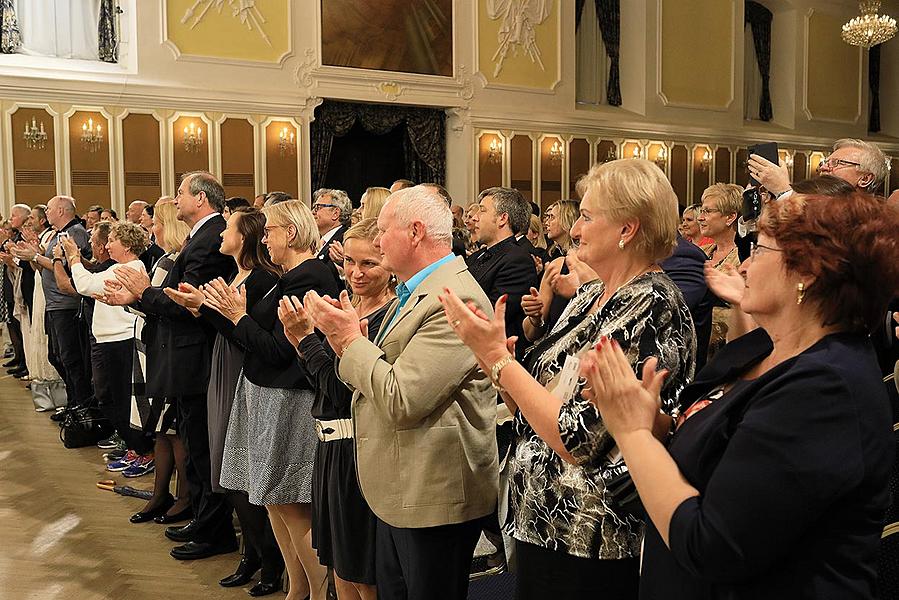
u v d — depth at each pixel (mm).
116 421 5043
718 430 1153
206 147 11477
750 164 2463
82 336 5801
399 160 13805
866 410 1077
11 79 10336
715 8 15984
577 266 2727
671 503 1144
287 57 11922
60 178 10703
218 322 3094
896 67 18859
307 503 2967
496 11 13570
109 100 10883
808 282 1152
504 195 4066
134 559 3738
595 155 14711
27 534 4039
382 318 2408
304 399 2928
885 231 1129
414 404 2002
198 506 3904
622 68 15508
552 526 1660
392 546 2252
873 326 1162
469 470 2117
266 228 3127
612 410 1223
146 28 11047
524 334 3645
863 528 1092
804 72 17203
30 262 7066
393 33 12648
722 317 2828
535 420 1551
